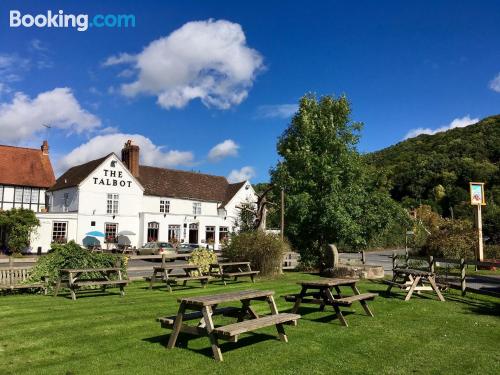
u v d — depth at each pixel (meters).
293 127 23.75
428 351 7.09
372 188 24.05
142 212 43.72
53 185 45.97
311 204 21.59
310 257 22.14
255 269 18.28
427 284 14.66
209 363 6.21
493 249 27.27
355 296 9.64
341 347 7.20
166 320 7.08
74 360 6.25
